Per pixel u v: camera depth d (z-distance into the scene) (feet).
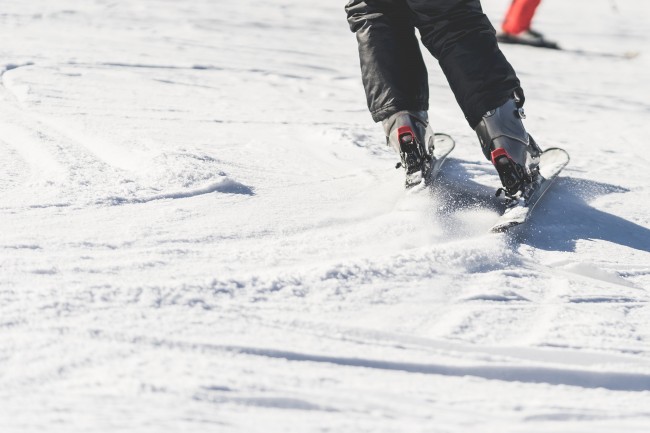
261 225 16.33
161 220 15.93
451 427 8.67
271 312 11.60
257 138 25.53
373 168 22.54
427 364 10.48
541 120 37.58
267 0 86.89
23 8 60.95
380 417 8.71
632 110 43.37
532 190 19.12
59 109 26.94
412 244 16.03
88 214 15.87
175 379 8.96
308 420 8.39
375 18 19.86
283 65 45.42
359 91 38.86
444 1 18.58
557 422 9.23
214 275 13.05
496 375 10.52
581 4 125.08
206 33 57.67
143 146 22.12
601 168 26.27
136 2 72.13
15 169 18.93
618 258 17.25
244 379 9.21
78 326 10.23
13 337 9.71
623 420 9.45
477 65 18.70
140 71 38.04
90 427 7.68
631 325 12.92
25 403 8.11
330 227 16.81
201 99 32.35
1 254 13.07
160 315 10.87
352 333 11.23
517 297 13.65
